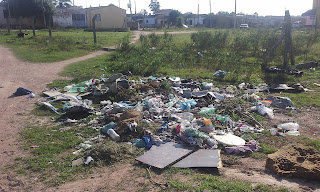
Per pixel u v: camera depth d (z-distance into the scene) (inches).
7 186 173.3
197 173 181.6
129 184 171.3
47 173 186.1
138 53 656.4
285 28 533.6
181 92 356.5
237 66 546.3
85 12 2106.3
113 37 1261.1
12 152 215.3
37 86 417.7
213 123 262.7
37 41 987.9
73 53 753.0
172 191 161.9
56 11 2049.7
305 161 180.5
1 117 292.2
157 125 255.8
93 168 191.6
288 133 245.6
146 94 348.8
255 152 211.5
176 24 2390.5
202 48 755.4
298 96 358.3
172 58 609.0
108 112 291.1
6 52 767.7
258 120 276.5
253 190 160.2
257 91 386.6
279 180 171.3
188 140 219.9
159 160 195.5
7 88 407.5
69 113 297.1
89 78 454.6
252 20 2497.5
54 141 234.2
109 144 215.2
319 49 762.2
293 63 557.3
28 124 272.7
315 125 265.6
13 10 1942.7
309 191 158.7
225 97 347.9
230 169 188.9
